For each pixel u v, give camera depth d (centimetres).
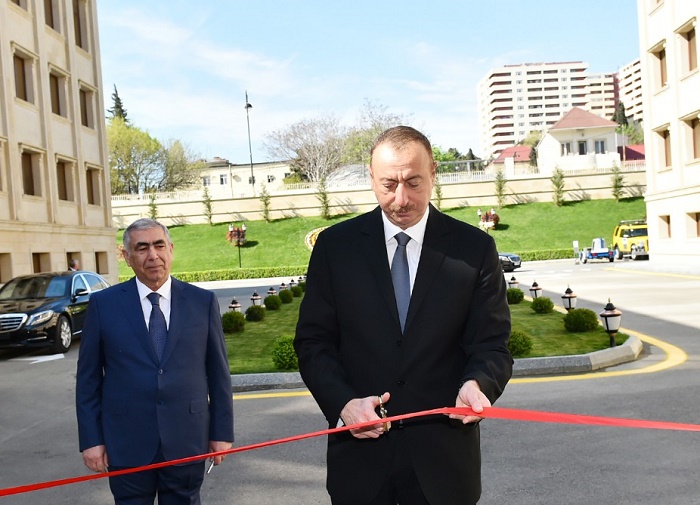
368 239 238
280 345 881
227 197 6172
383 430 214
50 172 2462
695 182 2494
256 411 696
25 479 518
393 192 218
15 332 1179
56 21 2648
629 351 891
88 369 299
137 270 299
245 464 518
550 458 497
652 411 617
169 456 289
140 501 293
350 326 232
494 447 530
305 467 507
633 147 8119
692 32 2511
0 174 2158
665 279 2252
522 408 650
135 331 297
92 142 2916
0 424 707
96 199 2953
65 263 2534
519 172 6153
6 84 2188
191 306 307
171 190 8175
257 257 5347
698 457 487
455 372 233
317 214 6134
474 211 5859
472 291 231
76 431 664
